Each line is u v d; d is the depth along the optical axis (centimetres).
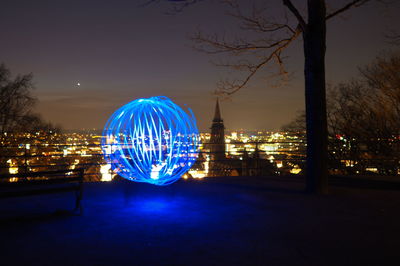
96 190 852
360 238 464
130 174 741
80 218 576
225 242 448
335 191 838
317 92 812
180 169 762
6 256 397
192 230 504
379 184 961
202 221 556
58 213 600
